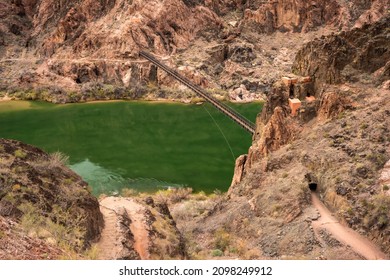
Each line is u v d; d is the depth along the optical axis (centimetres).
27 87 13988
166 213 3444
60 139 9594
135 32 15312
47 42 16600
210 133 9962
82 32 16325
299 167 4447
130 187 6594
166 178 7031
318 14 17162
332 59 5456
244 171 5416
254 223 4006
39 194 2266
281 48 16425
